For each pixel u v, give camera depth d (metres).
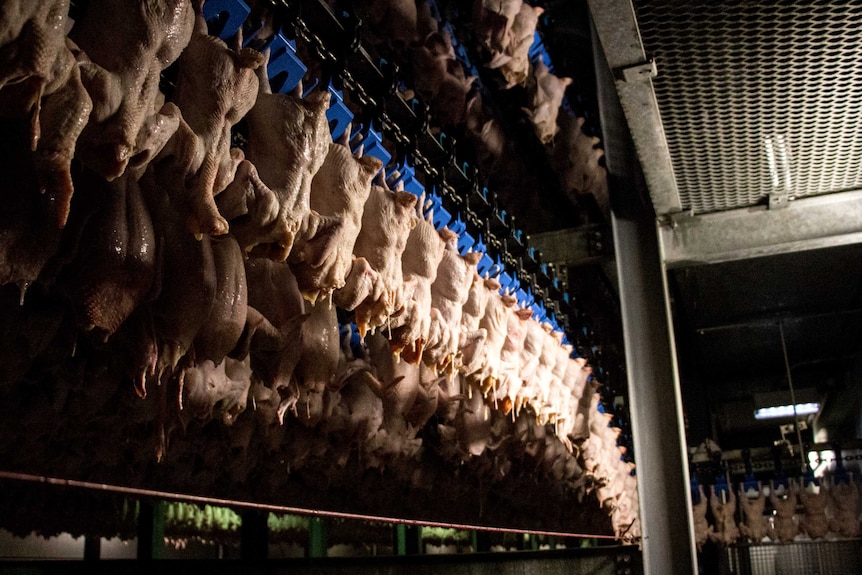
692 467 10.43
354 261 1.91
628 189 4.02
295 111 1.65
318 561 4.51
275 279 2.12
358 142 2.11
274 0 1.76
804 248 4.05
